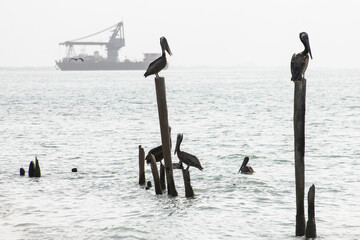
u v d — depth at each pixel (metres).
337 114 54.34
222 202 18.33
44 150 31.14
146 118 52.69
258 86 140.88
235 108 64.69
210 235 14.91
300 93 13.13
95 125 46.09
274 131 40.03
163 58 17.33
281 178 22.11
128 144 33.78
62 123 47.97
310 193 14.26
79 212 17.31
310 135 37.09
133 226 15.72
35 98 89.94
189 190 18.92
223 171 23.86
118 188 20.69
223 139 35.59
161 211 17.30
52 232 15.20
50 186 21.12
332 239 14.34
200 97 89.56
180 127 43.81
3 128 43.50
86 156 28.78
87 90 122.06
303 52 13.18
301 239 14.42
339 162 25.91
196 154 29.27
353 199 18.45
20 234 15.01
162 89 17.62
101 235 14.95
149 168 24.80
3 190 20.39
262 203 18.16
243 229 15.39
